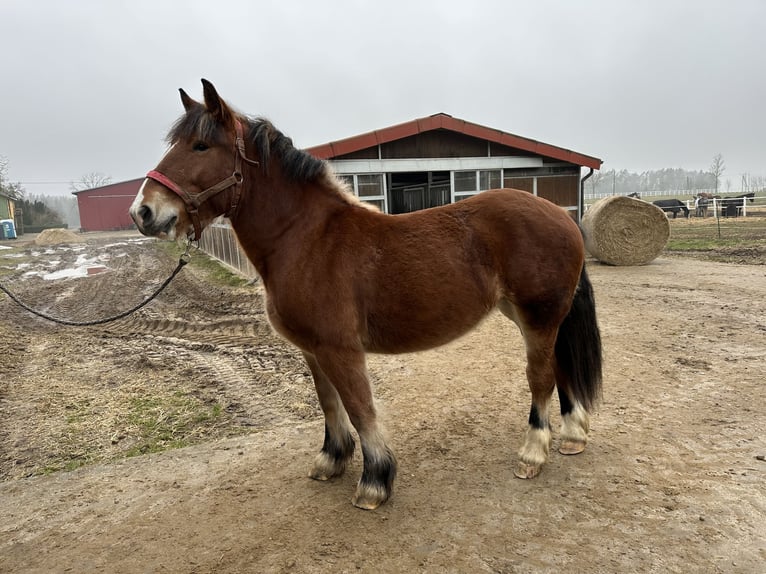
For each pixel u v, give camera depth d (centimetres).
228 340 664
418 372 475
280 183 261
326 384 287
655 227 1069
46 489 305
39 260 1875
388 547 234
